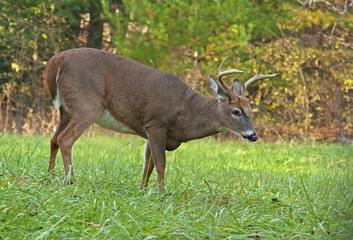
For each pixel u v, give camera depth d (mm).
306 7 21938
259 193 8164
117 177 7949
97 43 23656
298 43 21734
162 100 8078
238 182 9570
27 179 7266
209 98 8258
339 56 21109
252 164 12531
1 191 6387
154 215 6156
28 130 19203
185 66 19250
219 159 13125
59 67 7961
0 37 22062
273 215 6855
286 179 10266
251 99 21062
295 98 20219
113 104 8141
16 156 9000
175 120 8156
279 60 20344
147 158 8430
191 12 18797
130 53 18328
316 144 18500
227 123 8078
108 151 13211
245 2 18844
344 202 8102
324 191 8883
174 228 5773
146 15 18453
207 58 19047
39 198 6367
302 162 13852
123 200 6762
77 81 7871
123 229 5570
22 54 22266
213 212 6914
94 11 22453
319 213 7215
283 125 20969
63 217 5531
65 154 7812
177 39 18500
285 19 20375
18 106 22297
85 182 7723
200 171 10328
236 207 7148
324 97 21156
